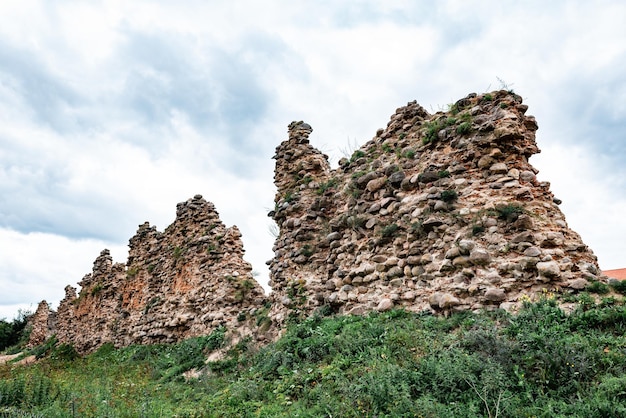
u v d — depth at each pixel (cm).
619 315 638
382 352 710
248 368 1046
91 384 1170
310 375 758
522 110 967
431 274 904
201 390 1009
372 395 582
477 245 852
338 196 1239
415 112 1137
